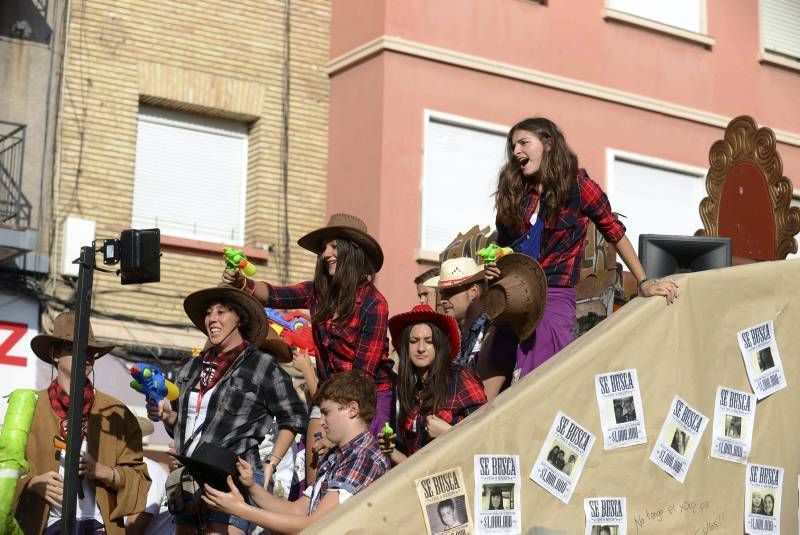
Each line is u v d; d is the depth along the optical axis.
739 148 12.62
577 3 20.08
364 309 8.24
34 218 16.64
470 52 18.95
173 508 7.95
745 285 8.28
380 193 17.92
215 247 17.67
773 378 8.25
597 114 20.05
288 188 18.44
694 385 7.91
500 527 7.04
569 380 7.45
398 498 6.80
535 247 8.16
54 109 16.98
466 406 7.85
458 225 18.59
